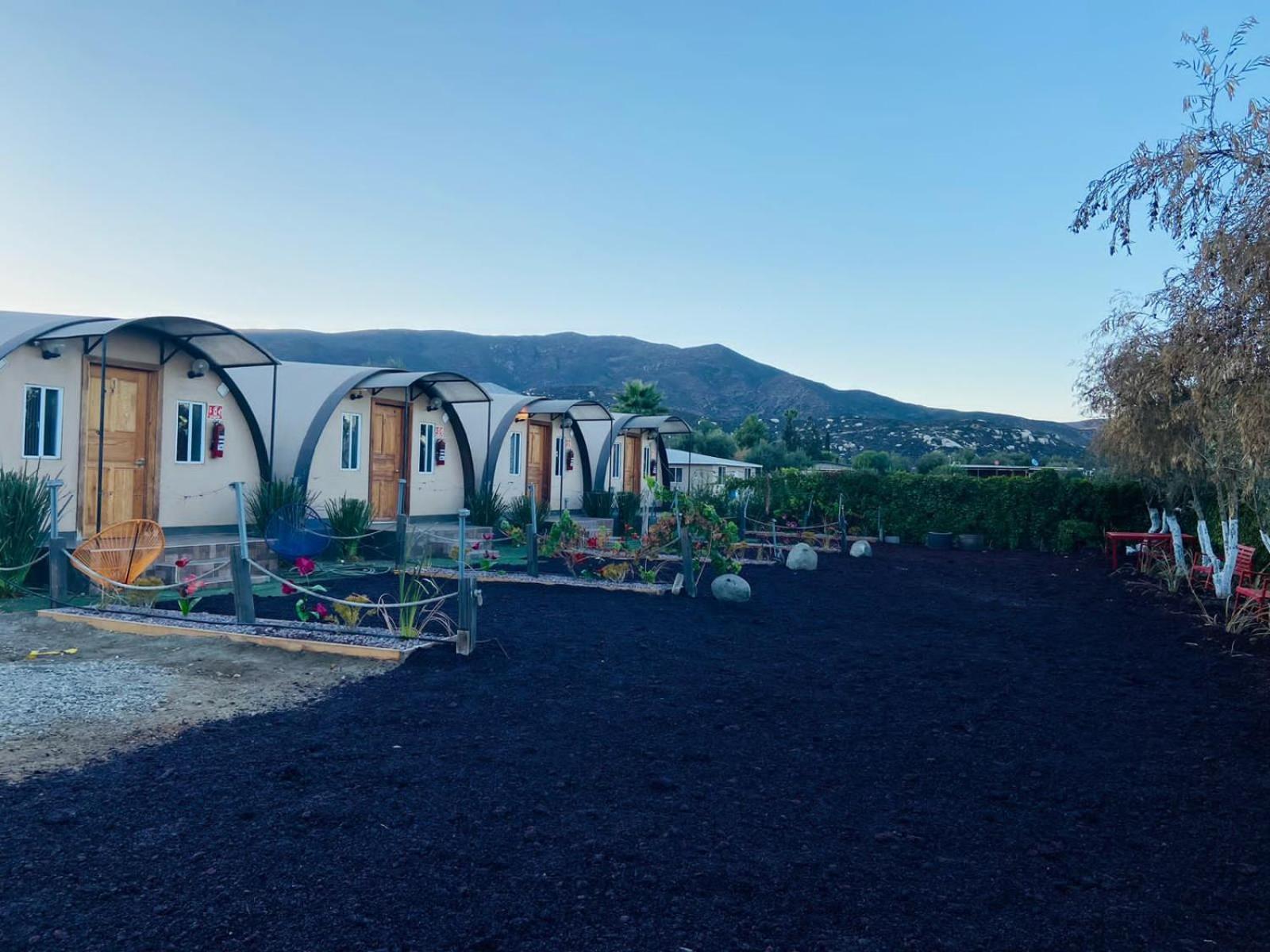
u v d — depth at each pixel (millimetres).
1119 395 12766
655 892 3477
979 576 16266
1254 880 3836
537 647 7992
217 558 11852
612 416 25938
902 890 3615
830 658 8289
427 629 8547
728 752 5367
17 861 3449
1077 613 11930
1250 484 9961
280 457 14570
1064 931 3328
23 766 4480
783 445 52406
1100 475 21500
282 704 5840
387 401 16984
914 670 7965
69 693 5852
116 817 3910
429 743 5188
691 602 11297
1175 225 6871
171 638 7680
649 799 4512
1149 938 3293
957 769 5254
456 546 14867
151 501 12320
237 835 3797
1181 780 5180
